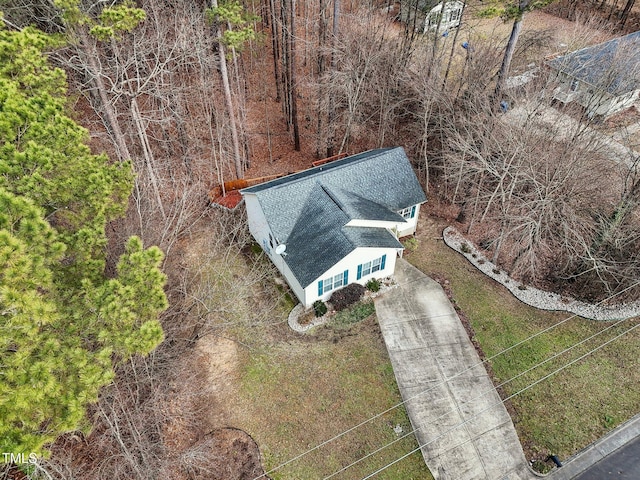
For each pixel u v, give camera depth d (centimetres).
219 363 2011
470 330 2170
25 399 927
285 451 1752
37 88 1616
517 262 2345
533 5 2305
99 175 1438
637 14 4306
